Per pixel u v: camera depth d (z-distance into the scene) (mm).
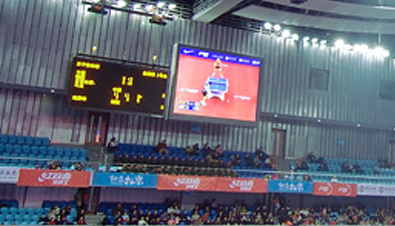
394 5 19844
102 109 17844
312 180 22031
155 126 21219
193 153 21219
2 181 15594
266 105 22922
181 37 21312
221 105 20250
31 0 18531
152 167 19250
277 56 23422
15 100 18625
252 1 20266
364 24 22172
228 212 20703
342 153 25656
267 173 21859
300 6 20047
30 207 18156
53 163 17203
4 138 17938
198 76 19906
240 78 20656
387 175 25078
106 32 19812
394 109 26344
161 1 20875
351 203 24828
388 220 23547
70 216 17688
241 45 22562
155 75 18750
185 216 19641
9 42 18047
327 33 24734
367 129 26500
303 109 23844
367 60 25812
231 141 22859
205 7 20016
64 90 18891
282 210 21766
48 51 18719
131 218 18578
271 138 23953
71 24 19188
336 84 24859
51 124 19250
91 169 18203
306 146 24734
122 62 19641
